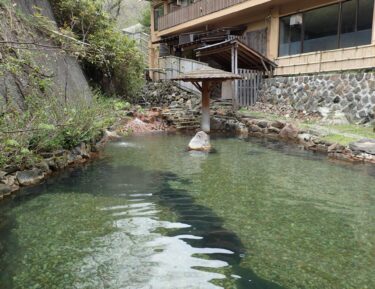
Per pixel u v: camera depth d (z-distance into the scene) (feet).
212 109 46.50
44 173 20.47
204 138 30.78
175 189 18.67
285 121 38.14
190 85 55.52
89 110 24.59
